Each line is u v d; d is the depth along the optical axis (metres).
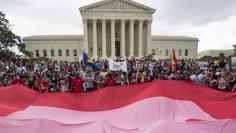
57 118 9.31
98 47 114.56
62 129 7.41
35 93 11.38
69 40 127.81
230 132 7.16
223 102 10.52
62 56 128.25
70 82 24.86
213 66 35.69
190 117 9.23
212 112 9.65
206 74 25.55
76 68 36.78
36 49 128.00
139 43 107.31
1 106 9.76
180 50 131.62
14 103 10.74
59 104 10.34
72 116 9.60
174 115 9.42
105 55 106.38
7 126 7.29
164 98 9.87
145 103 9.71
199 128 7.16
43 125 7.36
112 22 105.88
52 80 25.48
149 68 35.84
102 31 106.56
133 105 9.84
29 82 24.34
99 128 7.45
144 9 106.12
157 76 30.55
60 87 24.22
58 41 127.94
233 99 10.95
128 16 105.69
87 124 7.60
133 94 11.24
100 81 24.78
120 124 8.98
